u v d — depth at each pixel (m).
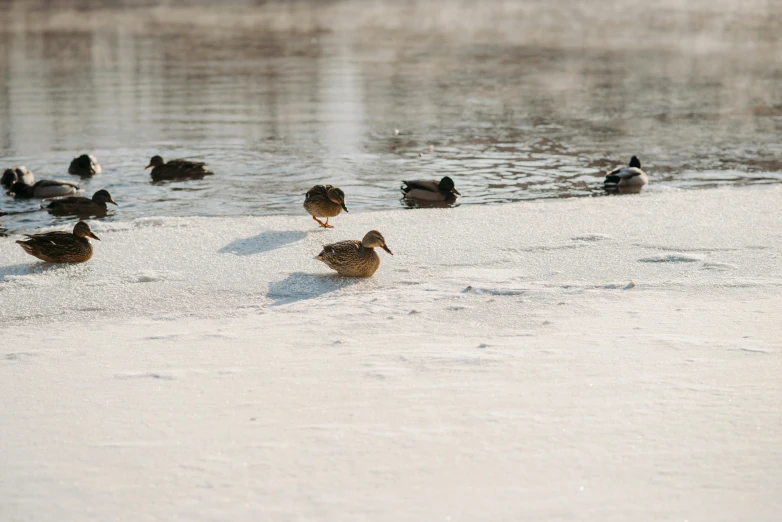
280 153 26.72
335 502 5.62
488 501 5.58
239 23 82.88
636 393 7.43
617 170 21.50
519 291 11.52
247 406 7.38
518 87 42.62
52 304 11.56
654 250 13.79
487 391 7.59
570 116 33.88
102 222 16.75
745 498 5.55
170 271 13.17
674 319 9.96
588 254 13.69
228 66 52.88
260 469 6.12
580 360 8.42
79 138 29.81
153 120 33.66
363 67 51.53
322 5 101.69
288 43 66.31
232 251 14.38
